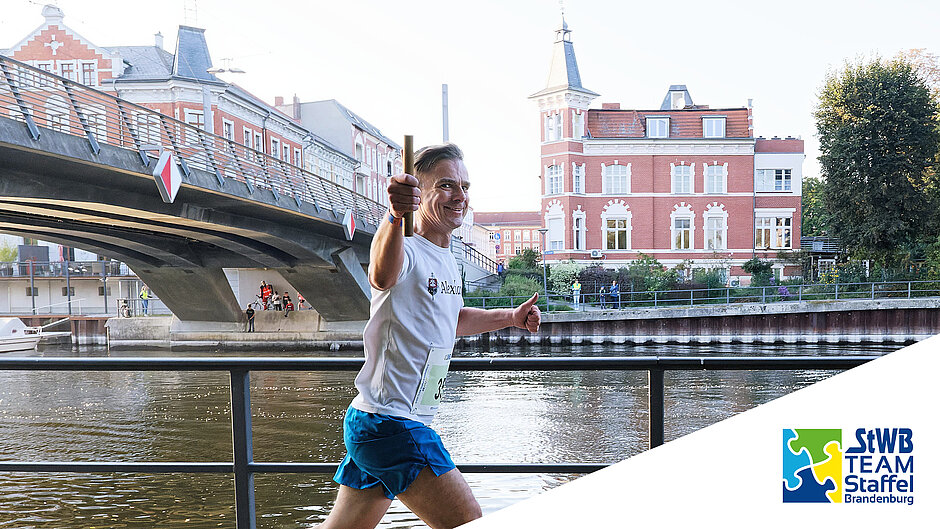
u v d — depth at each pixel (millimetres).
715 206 41781
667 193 41750
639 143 41625
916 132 39625
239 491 2418
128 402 18500
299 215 26594
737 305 32312
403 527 7570
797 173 42375
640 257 40906
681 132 42656
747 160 41781
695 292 36844
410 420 2057
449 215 2143
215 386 20766
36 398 19281
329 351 34312
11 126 15219
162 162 18828
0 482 10820
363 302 33906
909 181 39969
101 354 34094
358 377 2111
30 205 20094
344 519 2166
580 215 41594
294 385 20312
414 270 2041
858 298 35188
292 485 10555
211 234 27328
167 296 35375
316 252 30812
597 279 38656
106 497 10094
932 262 36781
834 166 40844
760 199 42281
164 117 20375
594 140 41594
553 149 41906
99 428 15414
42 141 15945
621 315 32281
